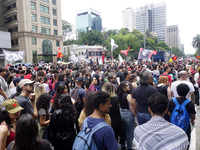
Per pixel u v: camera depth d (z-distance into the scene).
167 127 1.80
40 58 40.62
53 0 44.78
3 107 2.27
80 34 84.56
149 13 168.62
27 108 3.00
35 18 40.22
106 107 2.09
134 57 69.56
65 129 2.83
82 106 4.30
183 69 10.84
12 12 38.47
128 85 3.83
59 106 3.53
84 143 1.85
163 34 170.50
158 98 1.98
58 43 46.47
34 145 1.69
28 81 3.16
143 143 1.77
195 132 4.78
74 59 18.39
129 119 3.68
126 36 63.50
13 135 2.28
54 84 6.15
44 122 3.15
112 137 1.89
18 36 38.28
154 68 9.48
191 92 4.14
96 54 51.72
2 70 5.28
